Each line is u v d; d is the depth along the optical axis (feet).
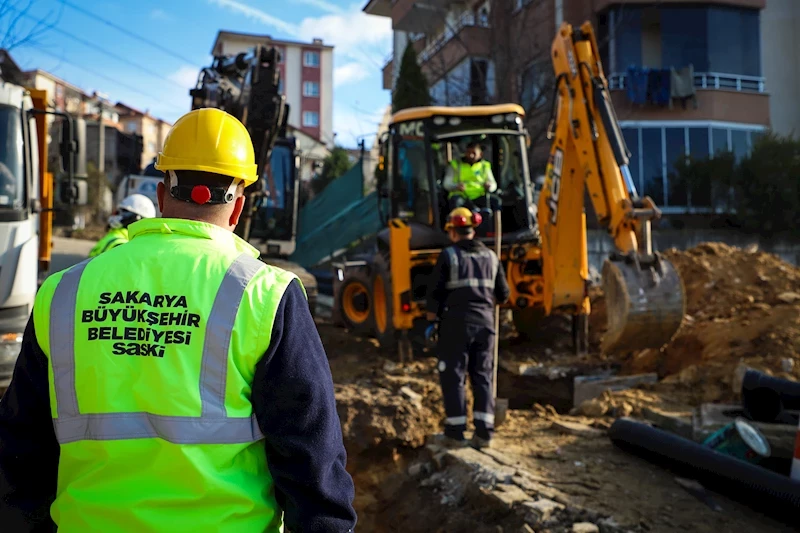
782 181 52.49
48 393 5.28
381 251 27.89
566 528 12.69
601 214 20.21
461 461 16.06
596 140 20.44
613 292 18.61
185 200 5.70
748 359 20.16
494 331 17.52
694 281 28.96
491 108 25.68
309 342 5.38
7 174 19.66
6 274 19.20
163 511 4.84
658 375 23.17
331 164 89.66
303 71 175.83
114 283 5.24
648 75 58.39
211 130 5.71
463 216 17.43
